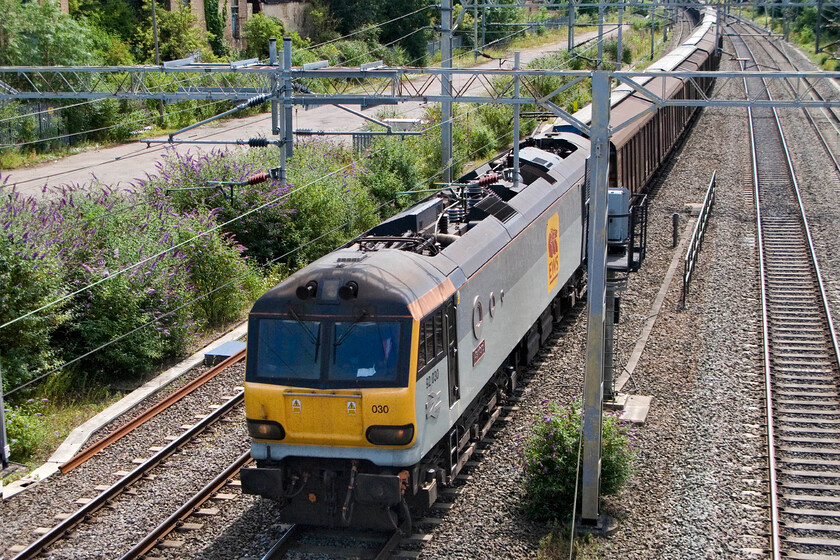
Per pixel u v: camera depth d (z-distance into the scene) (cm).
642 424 1844
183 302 2375
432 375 1445
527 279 2025
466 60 7819
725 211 3603
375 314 1388
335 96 1938
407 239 1659
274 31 7112
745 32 9769
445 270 1566
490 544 1407
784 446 1752
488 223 1862
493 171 2359
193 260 2600
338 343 1395
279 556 1382
